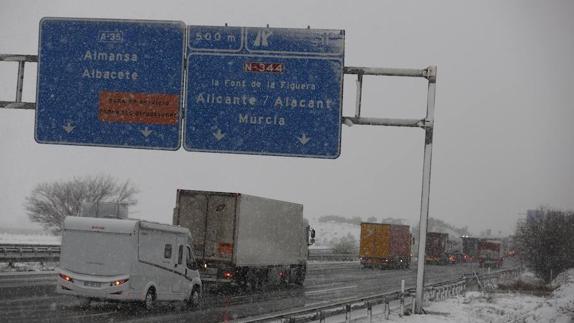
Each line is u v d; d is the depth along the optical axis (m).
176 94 22.70
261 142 22.44
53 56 23.03
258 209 32.81
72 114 22.91
